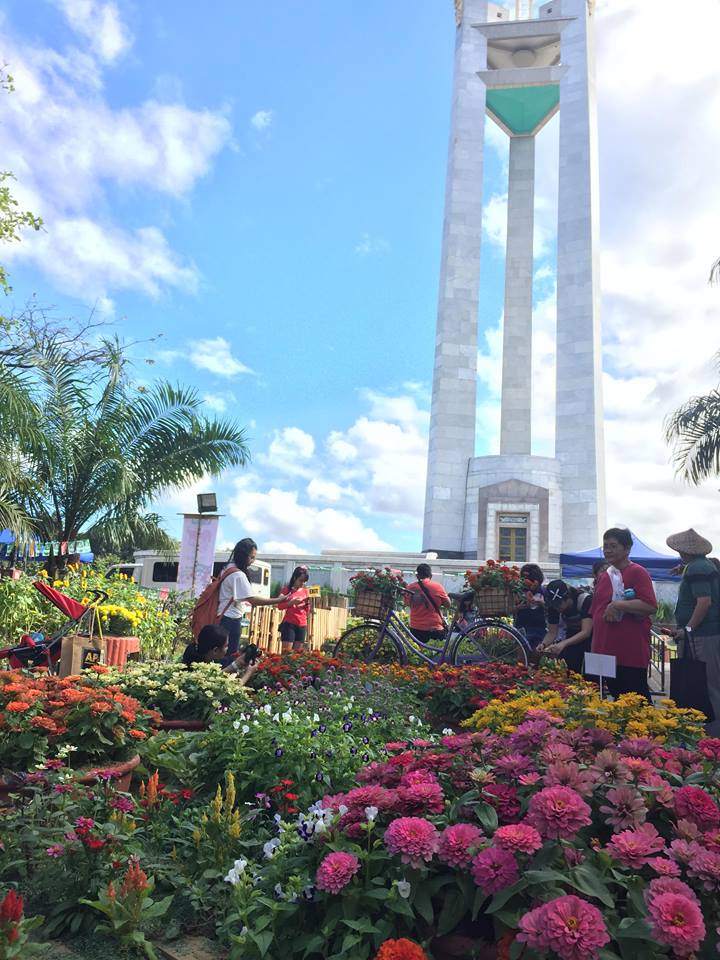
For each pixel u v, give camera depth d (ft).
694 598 22.04
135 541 55.98
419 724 18.94
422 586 31.48
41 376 47.29
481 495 119.65
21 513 43.21
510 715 14.60
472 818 8.87
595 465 120.47
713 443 47.50
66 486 47.60
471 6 144.77
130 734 14.97
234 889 9.40
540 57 148.46
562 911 6.73
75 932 9.66
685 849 7.77
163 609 45.29
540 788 9.05
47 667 24.07
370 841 8.99
